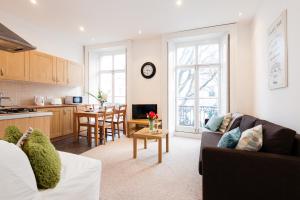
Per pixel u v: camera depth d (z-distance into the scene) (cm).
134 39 506
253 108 371
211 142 250
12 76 347
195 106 470
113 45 524
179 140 427
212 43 452
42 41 429
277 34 225
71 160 150
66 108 447
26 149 112
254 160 148
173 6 321
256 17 339
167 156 312
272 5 248
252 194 149
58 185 115
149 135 292
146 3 311
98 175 146
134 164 276
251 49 383
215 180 159
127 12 344
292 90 189
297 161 137
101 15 356
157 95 486
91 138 422
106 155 315
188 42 472
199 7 325
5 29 213
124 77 557
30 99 414
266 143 159
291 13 189
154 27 418
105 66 582
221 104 444
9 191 88
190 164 277
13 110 286
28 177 97
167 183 218
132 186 211
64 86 503
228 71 396
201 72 468
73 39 505
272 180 143
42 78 407
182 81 489
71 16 361
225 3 311
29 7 324
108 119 444
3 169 86
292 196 138
